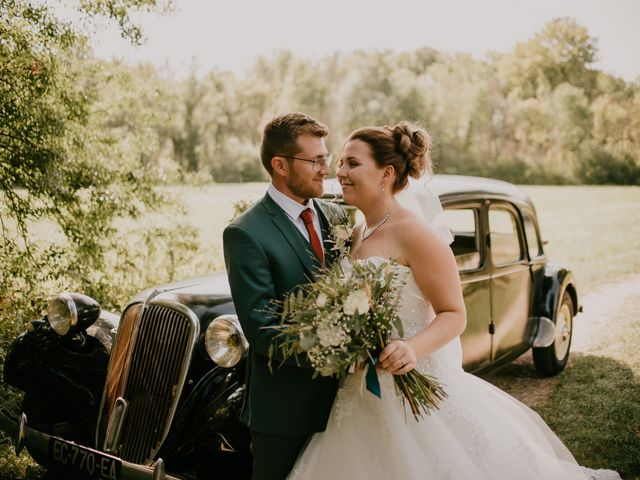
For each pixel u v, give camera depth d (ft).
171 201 21.62
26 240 17.90
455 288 7.42
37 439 10.02
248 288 7.34
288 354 6.75
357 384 7.50
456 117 143.02
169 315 9.84
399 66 167.73
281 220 7.79
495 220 14.38
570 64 151.02
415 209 8.73
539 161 134.72
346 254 7.58
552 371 16.72
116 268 20.44
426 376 7.46
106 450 9.77
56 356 10.91
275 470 7.68
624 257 34.30
